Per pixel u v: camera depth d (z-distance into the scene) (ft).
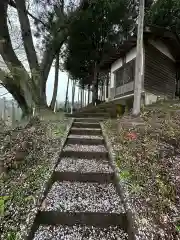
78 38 39.11
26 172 7.06
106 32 41.52
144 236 4.17
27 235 4.25
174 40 25.35
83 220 5.06
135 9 41.01
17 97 18.76
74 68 46.65
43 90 21.29
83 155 9.06
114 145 9.52
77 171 7.20
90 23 36.86
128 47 26.53
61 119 16.26
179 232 4.30
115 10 37.99
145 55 23.58
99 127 14.14
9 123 15.01
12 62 18.04
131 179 6.32
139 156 7.84
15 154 7.76
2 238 4.18
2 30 18.21
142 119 12.84
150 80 24.49
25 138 9.91
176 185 5.87
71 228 4.91
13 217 4.76
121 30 42.16
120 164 7.47
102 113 20.72
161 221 4.60
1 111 17.37
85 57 43.73
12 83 18.11
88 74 48.93
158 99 22.81
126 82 29.55
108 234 4.68
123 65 30.91
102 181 7.05
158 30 22.13
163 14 34.53
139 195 5.52
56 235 4.59
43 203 5.44
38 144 9.60
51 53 23.71
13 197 5.54
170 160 7.49
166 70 29.48
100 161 8.61
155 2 36.96
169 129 10.11
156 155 7.73
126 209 5.10
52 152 8.82
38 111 18.81
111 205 5.43
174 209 5.02
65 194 6.02
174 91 32.60
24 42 19.62
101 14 37.63
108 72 44.78
